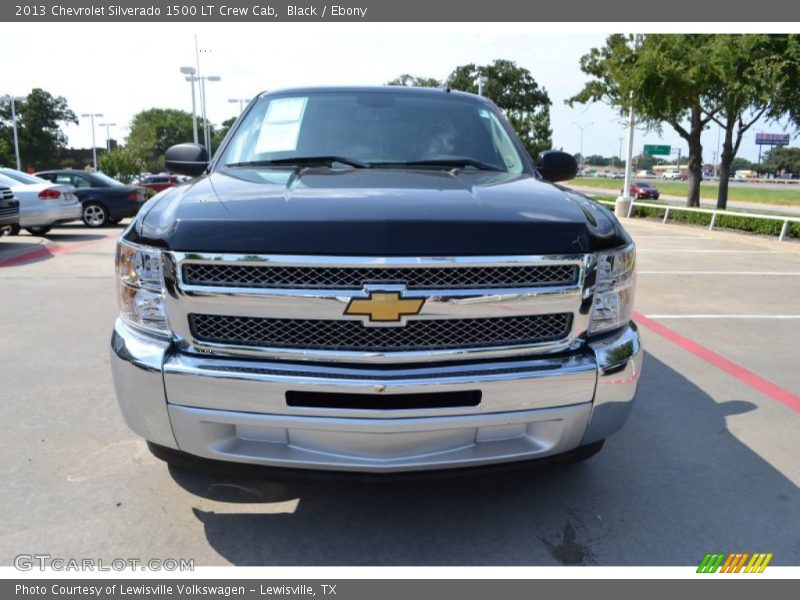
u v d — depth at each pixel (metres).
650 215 19.88
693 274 9.23
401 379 2.25
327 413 2.27
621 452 3.49
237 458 2.36
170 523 2.75
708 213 16.66
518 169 3.49
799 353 5.38
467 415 2.31
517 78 59.97
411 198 2.47
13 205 10.88
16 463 3.23
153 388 2.34
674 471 3.29
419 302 2.24
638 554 2.61
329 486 3.05
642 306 7.09
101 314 6.31
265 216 2.29
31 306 6.64
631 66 19.30
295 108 3.75
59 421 3.74
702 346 5.55
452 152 3.54
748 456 3.47
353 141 3.54
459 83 59.88
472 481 3.12
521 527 2.77
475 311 2.28
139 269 2.38
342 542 2.65
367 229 2.23
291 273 2.23
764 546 2.67
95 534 2.67
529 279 2.32
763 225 14.18
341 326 2.27
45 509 2.83
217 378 2.27
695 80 17.78
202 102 28.59
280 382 2.25
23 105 93.44
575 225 2.39
